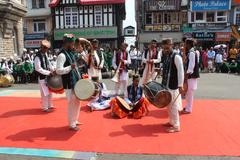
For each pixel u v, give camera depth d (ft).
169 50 19.76
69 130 20.31
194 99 30.58
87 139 18.56
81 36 97.19
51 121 22.65
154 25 97.81
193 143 17.63
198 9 94.84
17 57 57.72
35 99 31.24
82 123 21.88
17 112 25.57
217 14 95.91
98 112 25.00
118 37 96.89
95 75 28.12
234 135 18.95
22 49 62.28
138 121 22.29
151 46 30.17
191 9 94.99
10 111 25.96
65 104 28.22
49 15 104.88
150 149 16.81
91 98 19.34
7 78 43.78
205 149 16.71
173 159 15.51
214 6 94.48
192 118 22.97
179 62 19.06
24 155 16.34
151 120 22.50
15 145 17.78
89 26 97.19
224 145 17.28
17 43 60.70
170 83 19.51
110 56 55.52
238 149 16.67
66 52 19.74
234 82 46.39
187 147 17.03
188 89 24.06
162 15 97.35
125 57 31.24
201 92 35.73
